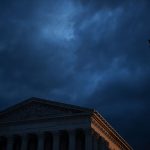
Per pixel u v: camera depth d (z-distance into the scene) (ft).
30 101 315.99
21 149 303.27
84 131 288.30
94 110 290.56
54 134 296.30
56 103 304.91
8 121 315.99
